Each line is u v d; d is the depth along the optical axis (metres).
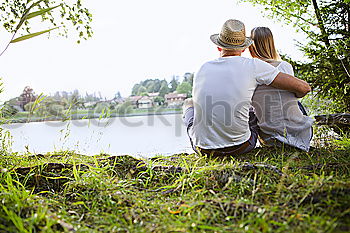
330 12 4.82
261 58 3.03
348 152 2.59
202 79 2.71
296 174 2.04
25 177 2.21
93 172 2.15
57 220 1.52
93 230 1.49
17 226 1.43
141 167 2.38
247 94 2.66
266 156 2.73
